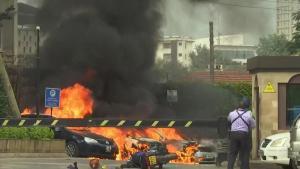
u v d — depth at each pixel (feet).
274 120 68.13
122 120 70.28
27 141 63.52
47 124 70.28
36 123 69.87
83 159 61.41
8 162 56.08
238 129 45.68
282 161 56.24
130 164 52.85
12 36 172.86
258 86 69.67
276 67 68.39
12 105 83.92
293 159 49.34
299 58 68.28
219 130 57.57
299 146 48.03
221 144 57.88
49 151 64.59
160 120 69.62
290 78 68.33
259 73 69.00
